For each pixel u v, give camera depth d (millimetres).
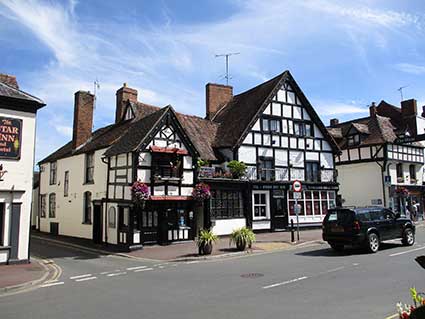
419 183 33531
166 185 17922
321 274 9742
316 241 17578
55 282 10117
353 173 32406
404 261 11414
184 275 10438
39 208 28172
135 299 7801
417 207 32344
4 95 13344
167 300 7605
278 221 22766
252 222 21609
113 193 18641
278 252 14727
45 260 14367
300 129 25344
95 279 10352
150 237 17500
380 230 14062
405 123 34844
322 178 25438
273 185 22734
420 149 34125
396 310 6332
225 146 22250
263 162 23203
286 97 24859
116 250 16594
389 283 8453
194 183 18969
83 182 22125
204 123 24719
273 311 6504
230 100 28031
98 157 20875
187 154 18812
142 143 17203
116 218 18016
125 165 17812
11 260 13156
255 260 12742
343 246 14836
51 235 24453
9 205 13414
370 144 31047
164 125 18250
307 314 6273
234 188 20875
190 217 18859
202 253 14273
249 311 6559
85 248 17812
